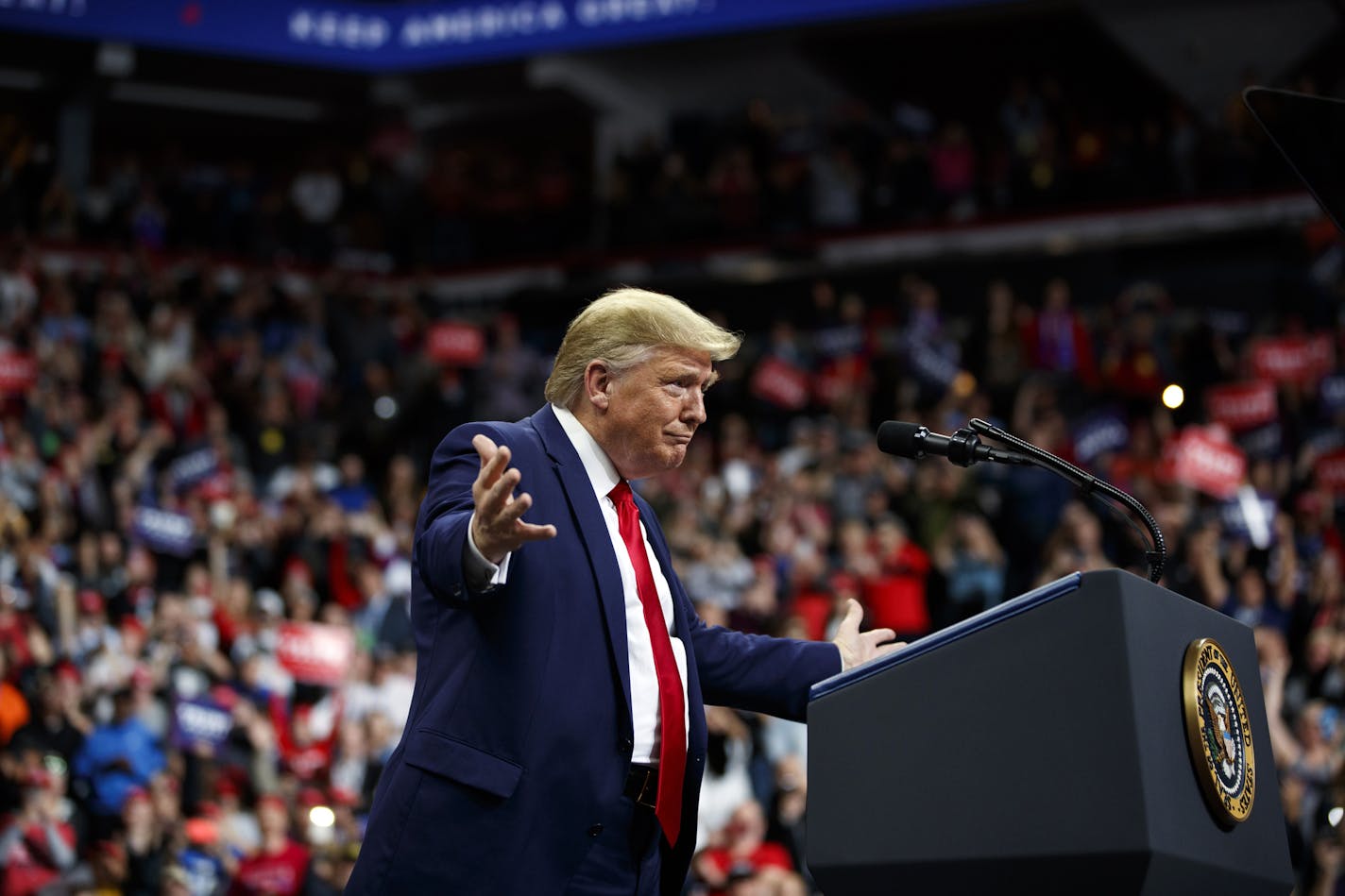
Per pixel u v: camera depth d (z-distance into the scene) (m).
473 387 19.45
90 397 17.47
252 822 10.95
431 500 3.31
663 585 3.55
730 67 26.45
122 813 10.48
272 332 20.55
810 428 17.55
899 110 26.97
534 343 23.14
